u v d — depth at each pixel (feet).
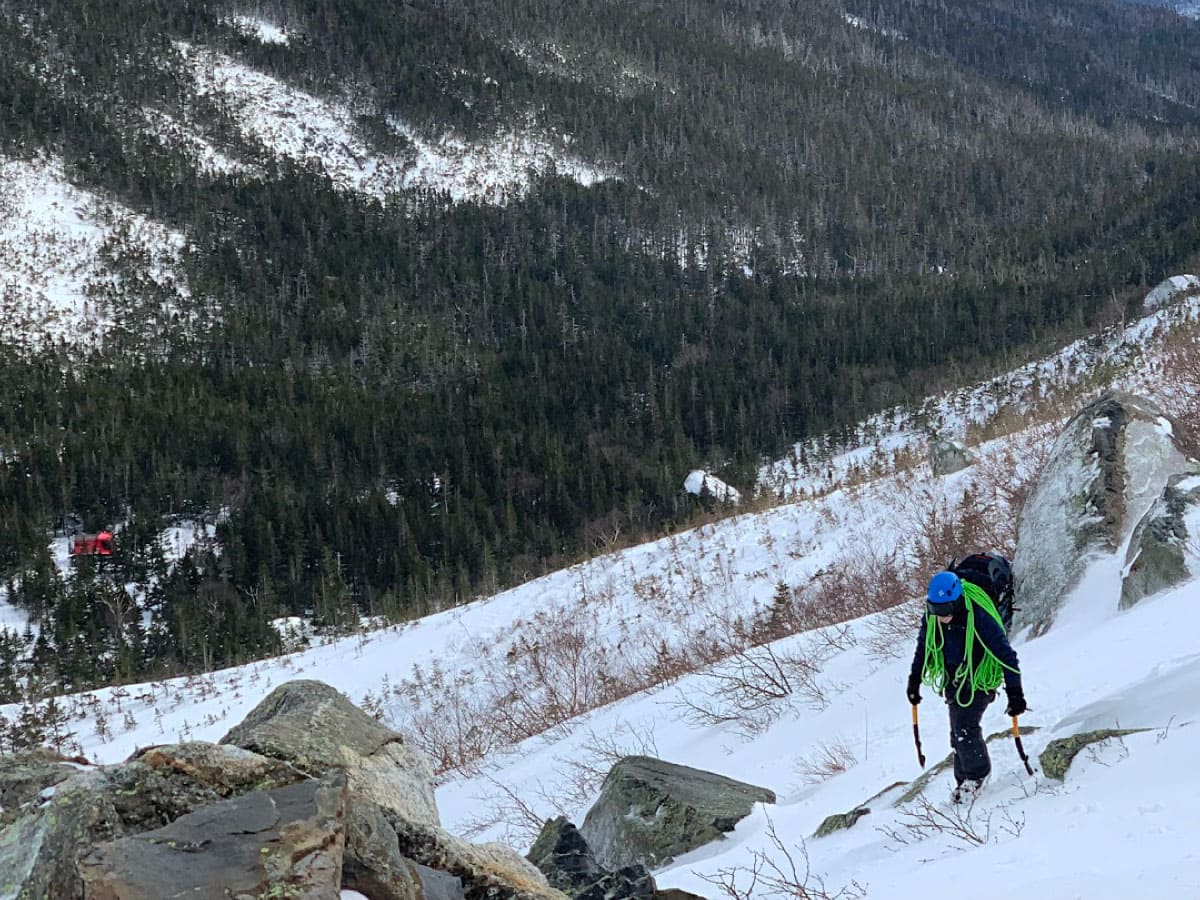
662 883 21.61
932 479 60.13
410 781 14.14
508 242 512.63
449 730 53.67
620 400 339.36
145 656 186.19
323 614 194.90
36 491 254.27
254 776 10.75
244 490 267.59
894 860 16.96
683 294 458.50
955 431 186.91
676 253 515.91
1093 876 12.42
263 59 622.13
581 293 467.52
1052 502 32.53
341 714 14.61
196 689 86.79
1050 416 61.52
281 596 217.15
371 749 14.19
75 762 12.07
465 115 611.88
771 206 561.02
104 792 9.84
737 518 72.43
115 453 269.64
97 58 567.59
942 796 18.78
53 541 248.52
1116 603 27.58
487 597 81.41
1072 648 24.71
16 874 9.15
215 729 73.77
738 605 56.54
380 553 223.51
